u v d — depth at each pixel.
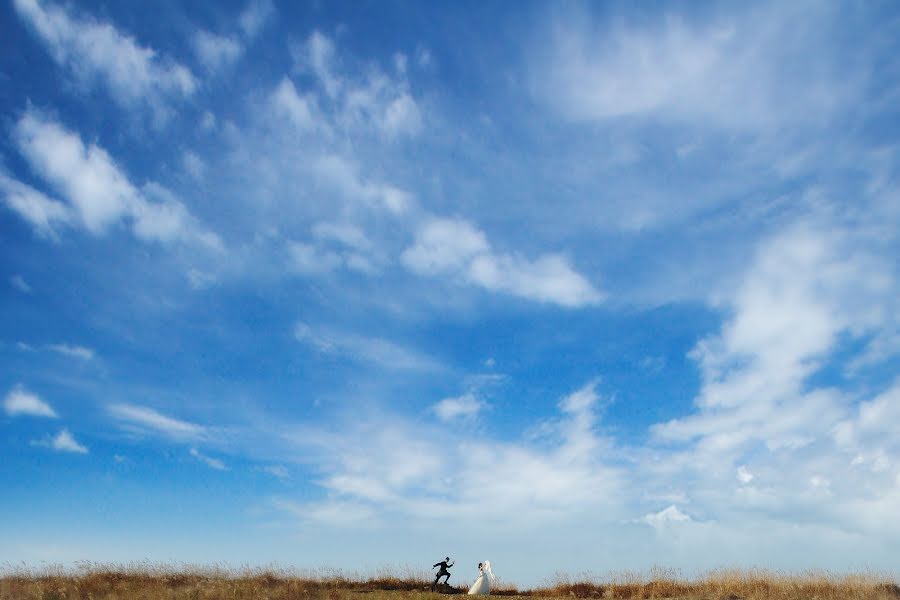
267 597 20.52
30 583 21.06
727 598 21.12
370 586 25.83
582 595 25.02
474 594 24.50
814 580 21.80
